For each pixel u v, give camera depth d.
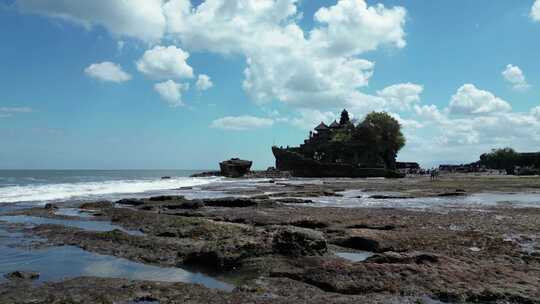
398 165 182.75
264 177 130.38
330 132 165.88
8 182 83.25
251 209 31.64
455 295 10.73
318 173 133.25
